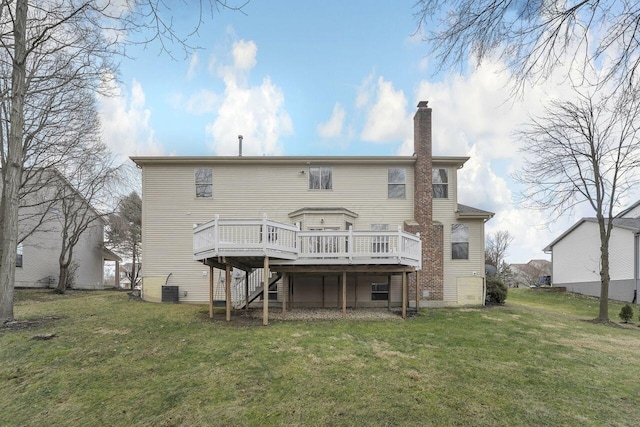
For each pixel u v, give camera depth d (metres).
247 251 9.95
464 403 5.05
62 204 18.66
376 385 5.66
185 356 7.03
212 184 15.09
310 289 14.46
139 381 5.85
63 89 12.34
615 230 21.02
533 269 48.75
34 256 19.55
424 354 7.38
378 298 14.63
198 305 13.95
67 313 11.07
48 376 6.05
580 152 12.88
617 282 20.69
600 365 6.97
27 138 12.67
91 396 5.34
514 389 5.61
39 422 4.68
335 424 4.46
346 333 9.09
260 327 9.67
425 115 14.91
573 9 2.91
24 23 9.23
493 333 9.53
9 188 9.46
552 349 8.07
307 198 15.08
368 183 15.22
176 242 14.85
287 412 4.77
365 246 12.34
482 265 14.93
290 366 6.49
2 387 5.68
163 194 15.02
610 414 4.81
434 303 14.29
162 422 4.60
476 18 3.17
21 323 9.26
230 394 5.34
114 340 8.07
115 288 26.52
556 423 4.54
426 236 14.46
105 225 24.48
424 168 14.73
